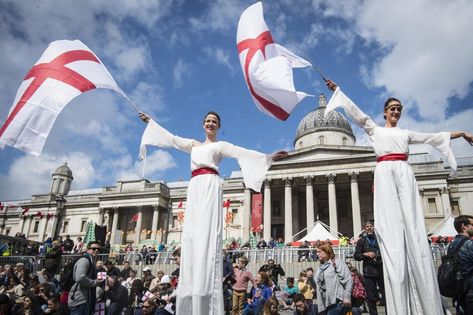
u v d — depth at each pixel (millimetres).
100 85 7562
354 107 6281
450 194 58500
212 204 5766
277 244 40469
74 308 9008
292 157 58969
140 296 14648
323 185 62000
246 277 15297
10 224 85625
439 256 22641
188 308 5230
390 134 5902
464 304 6328
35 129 7090
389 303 5160
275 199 65000
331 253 9156
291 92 6777
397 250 5211
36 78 7504
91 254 10094
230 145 6285
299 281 16469
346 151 56812
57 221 80938
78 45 7898
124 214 75125
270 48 7430
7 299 10961
